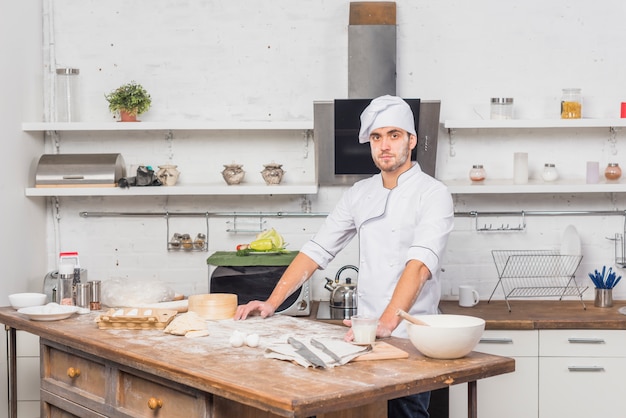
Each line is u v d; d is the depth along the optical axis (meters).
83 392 3.10
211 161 4.97
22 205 4.67
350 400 2.17
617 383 4.24
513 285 4.93
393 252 3.36
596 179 4.65
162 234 4.99
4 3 4.45
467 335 2.53
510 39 4.86
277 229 4.97
